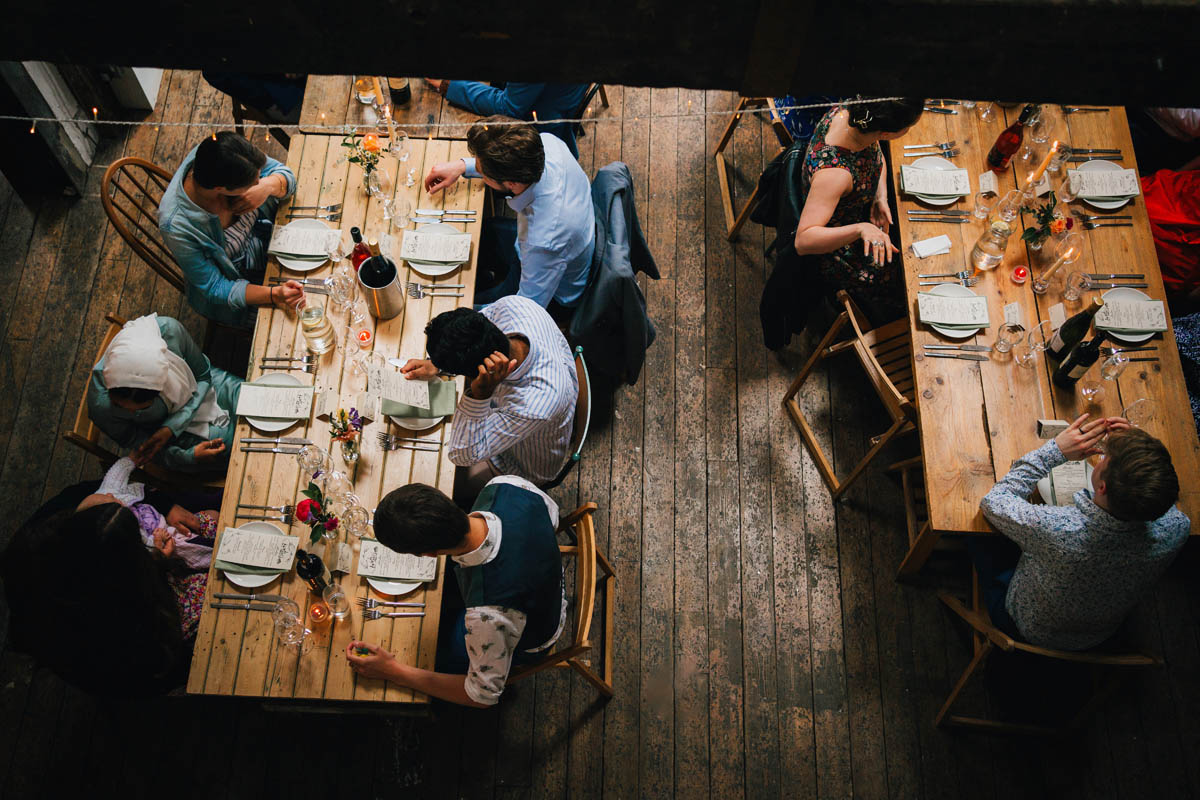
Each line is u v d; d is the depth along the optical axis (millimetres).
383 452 2811
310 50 935
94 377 2947
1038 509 2641
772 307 3596
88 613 2428
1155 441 2436
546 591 2479
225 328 3809
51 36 919
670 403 3852
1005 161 3402
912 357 3137
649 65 958
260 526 2693
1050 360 3053
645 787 3189
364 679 2535
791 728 3279
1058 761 3217
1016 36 896
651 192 4312
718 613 3465
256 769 3170
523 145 2828
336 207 3232
